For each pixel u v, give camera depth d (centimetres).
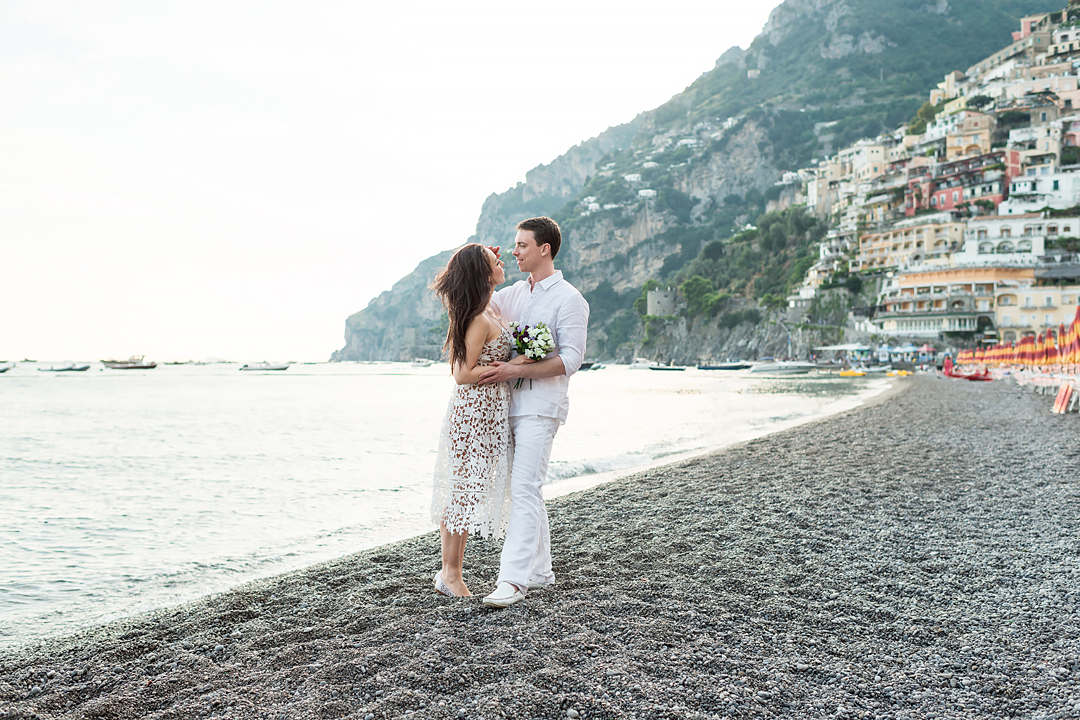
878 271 12419
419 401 5103
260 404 4781
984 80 15825
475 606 433
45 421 3256
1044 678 329
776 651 360
